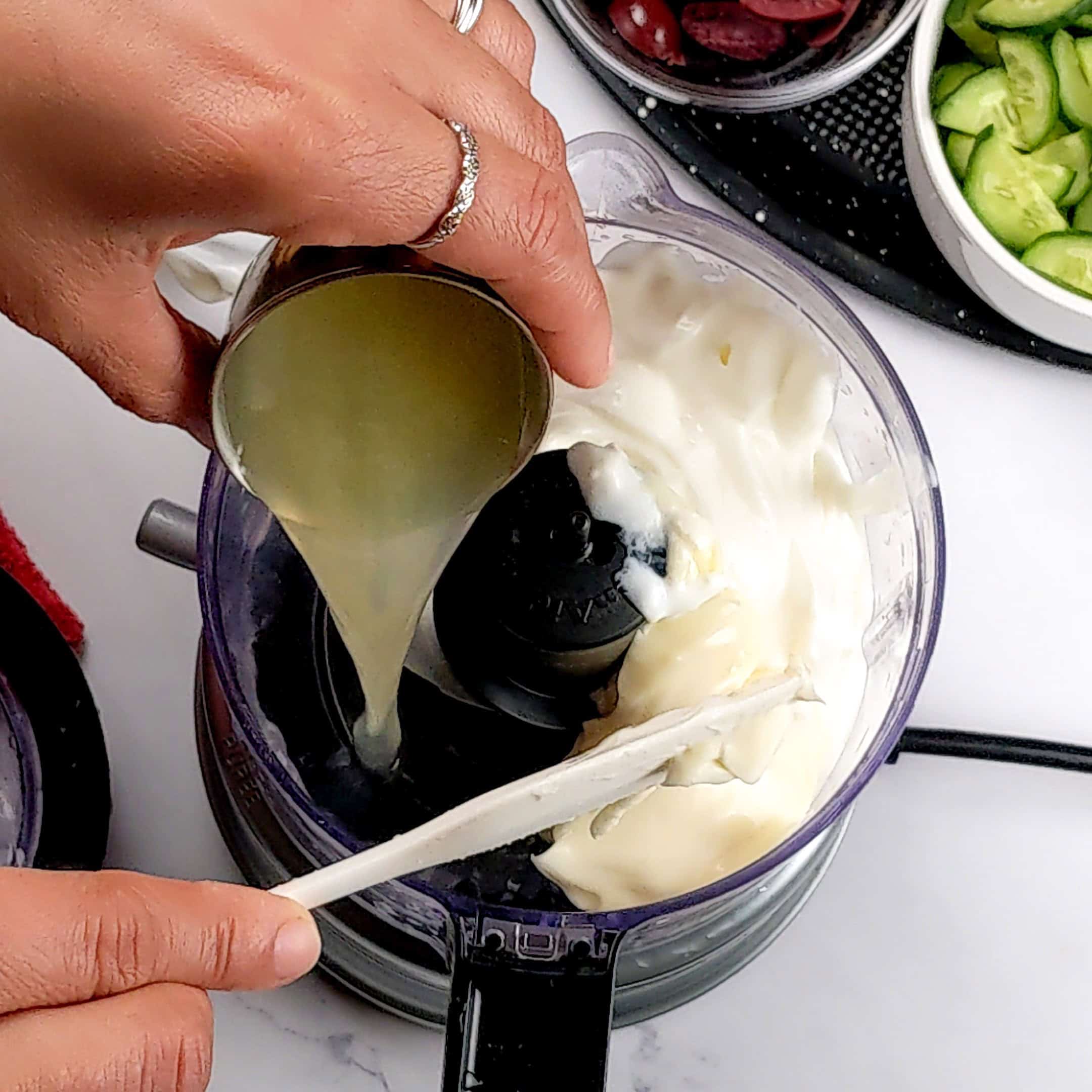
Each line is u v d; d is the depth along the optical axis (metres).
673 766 0.51
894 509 0.56
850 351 0.56
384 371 0.47
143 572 0.58
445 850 0.49
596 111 0.62
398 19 0.46
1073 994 0.57
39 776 0.55
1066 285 0.59
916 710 0.59
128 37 0.43
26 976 0.46
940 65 0.62
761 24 0.61
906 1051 0.56
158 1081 0.47
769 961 0.57
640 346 0.56
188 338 0.48
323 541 0.50
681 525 0.53
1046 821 0.58
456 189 0.45
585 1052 0.48
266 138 0.44
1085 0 0.60
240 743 0.55
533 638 0.52
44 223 0.45
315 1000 0.56
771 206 0.61
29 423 0.59
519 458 0.48
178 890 0.47
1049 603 0.60
